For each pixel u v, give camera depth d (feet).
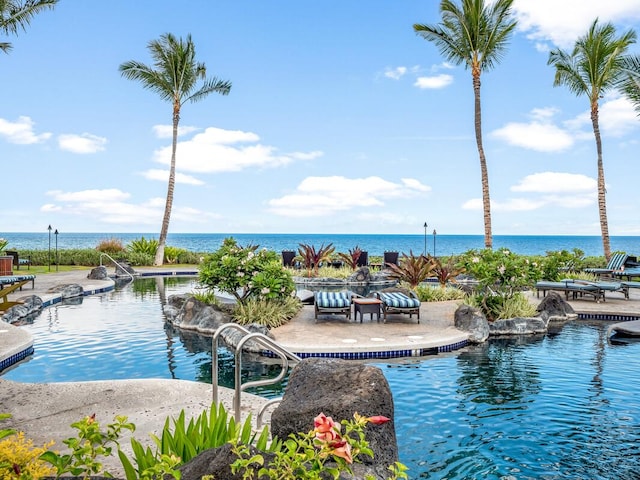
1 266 56.54
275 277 34.96
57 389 17.34
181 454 8.03
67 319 37.04
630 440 14.97
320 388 9.67
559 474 12.82
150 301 47.11
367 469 8.29
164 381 18.31
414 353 26.71
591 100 70.49
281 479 5.89
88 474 6.40
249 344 27.07
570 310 38.93
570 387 20.45
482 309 35.63
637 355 26.43
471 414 17.20
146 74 85.46
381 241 380.17
